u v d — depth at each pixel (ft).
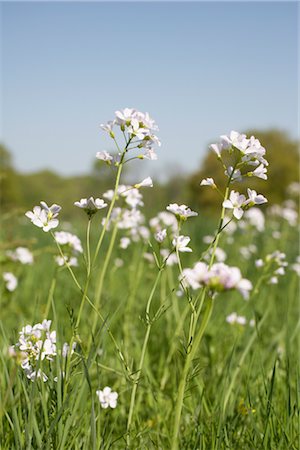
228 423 9.47
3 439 8.38
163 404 11.28
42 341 8.36
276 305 18.57
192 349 6.93
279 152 179.22
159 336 14.39
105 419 9.92
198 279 6.18
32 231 28.58
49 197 231.09
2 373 9.49
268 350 13.17
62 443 7.66
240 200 7.81
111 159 8.73
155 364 13.25
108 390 8.56
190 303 7.79
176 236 8.59
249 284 6.10
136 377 9.75
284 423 9.45
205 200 142.72
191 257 24.30
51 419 8.11
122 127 8.57
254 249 24.71
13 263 16.97
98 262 21.40
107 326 9.07
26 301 18.52
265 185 174.50
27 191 244.01
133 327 14.58
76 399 8.40
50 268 21.58
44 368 9.27
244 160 7.82
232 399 10.33
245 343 12.52
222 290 6.15
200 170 157.38
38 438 7.55
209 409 10.70
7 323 15.19
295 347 13.76
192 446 9.18
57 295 18.21
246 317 15.57
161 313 9.00
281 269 12.56
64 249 11.09
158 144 8.63
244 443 9.41
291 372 11.97
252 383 11.27
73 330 8.51
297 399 9.10
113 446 9.34
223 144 7.88
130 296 14.37
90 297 17.15
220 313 15.71
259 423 10.10
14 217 18.49
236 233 29.96
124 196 12.67
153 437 10.14
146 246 14.67
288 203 33.35
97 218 46.52
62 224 33.06
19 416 8.27
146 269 18.62
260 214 24.25
